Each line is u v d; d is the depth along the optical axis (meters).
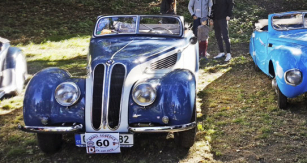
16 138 4.52
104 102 3.66
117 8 15.46
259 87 6.19
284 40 5.40
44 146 3.94
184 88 3.70
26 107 3.70
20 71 6.30
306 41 4.83
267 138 4.20
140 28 5.45
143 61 4.10
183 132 3.87
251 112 5.05
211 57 8.86
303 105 5.09
